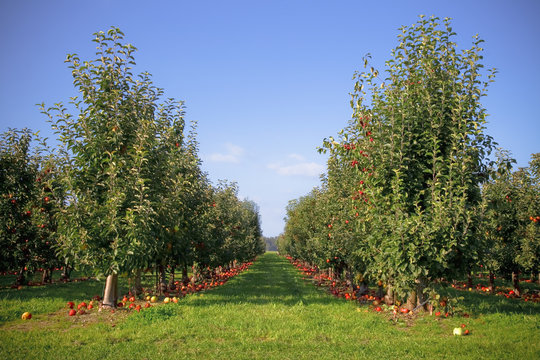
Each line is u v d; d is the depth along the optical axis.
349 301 12.41
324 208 17.27
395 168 9.58
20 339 7.05
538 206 13.87
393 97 9.89
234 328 8.08
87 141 9.89
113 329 8.01
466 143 9.33
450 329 8.29
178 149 13.28
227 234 20.70
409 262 8.74
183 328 7.95
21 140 15.76
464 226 8.73
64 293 13.66
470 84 9.73
